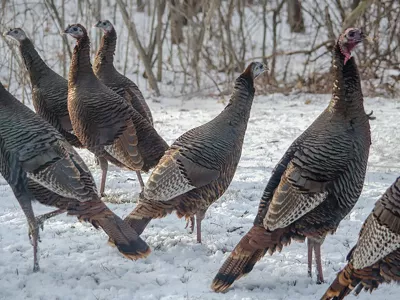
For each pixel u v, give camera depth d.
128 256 6.47
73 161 6.77
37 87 10.35
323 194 6.40
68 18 23.52
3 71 19.31
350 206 6.64
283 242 6.54
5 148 6.78
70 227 8.31
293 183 6.39
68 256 7.39
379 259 5.64
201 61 22.02
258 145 12.73
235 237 8.04
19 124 6.85
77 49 9.33
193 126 14.43
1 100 6.92
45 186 6.63
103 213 6.62
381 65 20.39
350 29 6.73
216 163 7.41
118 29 24.53
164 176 7.24
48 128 6.95
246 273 6.42
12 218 8.59
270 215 6.36
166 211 7.36
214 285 6.39
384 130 13.44
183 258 7.42
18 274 6.91
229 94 19.08
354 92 6.68
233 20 25.39
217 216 8.77
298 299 6.45
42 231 8.06
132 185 10.19
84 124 9.29
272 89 18.97
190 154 7.33
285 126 14.34
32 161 6.66
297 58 23.08
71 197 6.61
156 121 14.98
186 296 6.40
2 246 7.64
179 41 21.88
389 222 5.56
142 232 7.74
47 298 6.41
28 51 10.28
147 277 6.88
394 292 6.68
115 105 9.19
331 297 5.88
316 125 6.77
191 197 7.41
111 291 6.53
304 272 7.13
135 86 10.73
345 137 6.57
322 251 7.73
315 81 18.88
